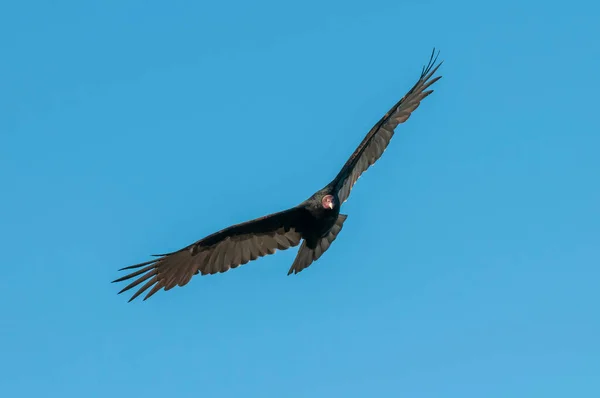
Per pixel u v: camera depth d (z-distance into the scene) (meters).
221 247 13.37
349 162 13.56
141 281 12.91
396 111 14.01
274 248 13.62
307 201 13.34
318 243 13.56
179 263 13.16
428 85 14.12
